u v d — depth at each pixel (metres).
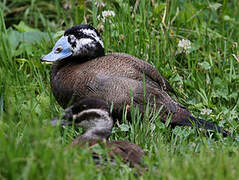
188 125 11.16
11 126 10.09
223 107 12.11
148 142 10.41
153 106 11.13
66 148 8.66
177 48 14.16
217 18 16.11
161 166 8.43
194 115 12.09
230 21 15.79
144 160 8.82
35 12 16.95
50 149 8.08
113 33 13.70
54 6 17.27
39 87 12.78
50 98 11.80
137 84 11.09
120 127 10.71
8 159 7.88
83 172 7.93
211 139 10.62
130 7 14.44
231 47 14.23
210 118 11.81
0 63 13.28
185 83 13.09
